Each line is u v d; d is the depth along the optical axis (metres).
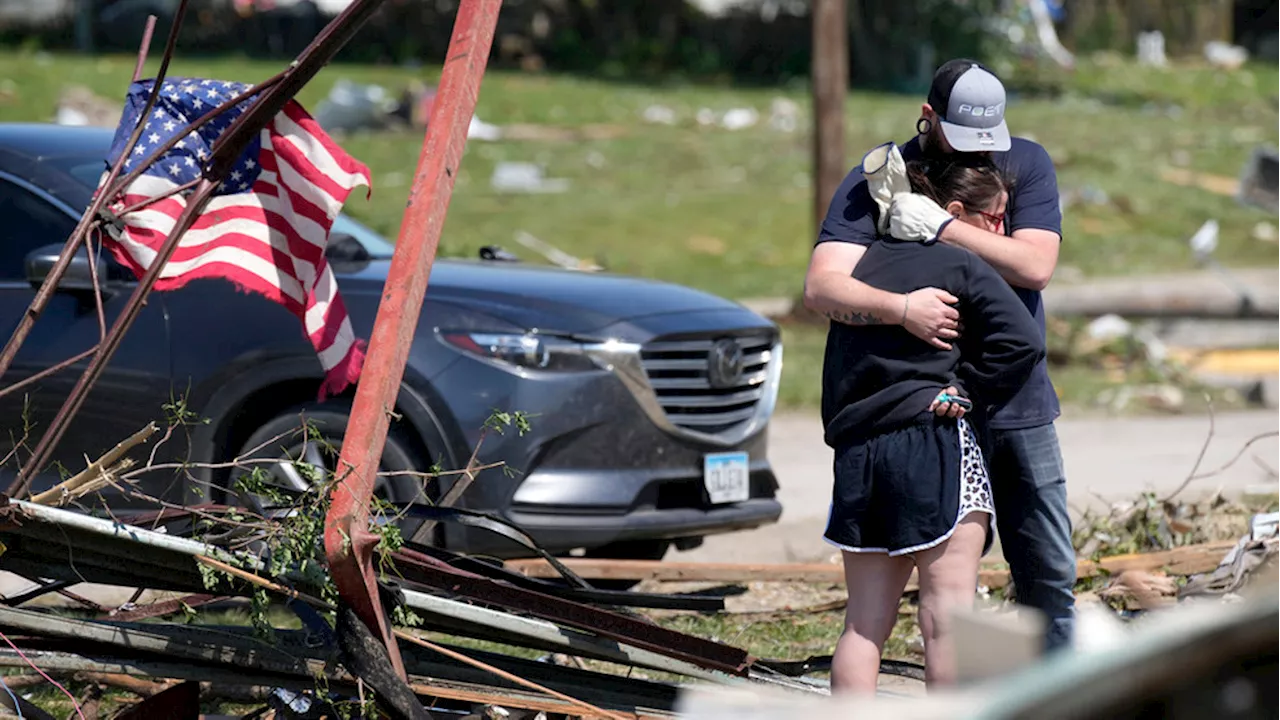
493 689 7.59
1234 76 87.25
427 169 7.39
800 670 8.68
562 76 72.25
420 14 72.56
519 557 12.06
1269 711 3.52
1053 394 8.42
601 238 41.00
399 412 11.77
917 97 72.56
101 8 71.31
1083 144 58.84
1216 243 43.47
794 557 14.83
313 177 8.32
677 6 77.75
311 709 7.21
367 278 12.44
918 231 7.81
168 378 11.97
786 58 77.75
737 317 13.30
